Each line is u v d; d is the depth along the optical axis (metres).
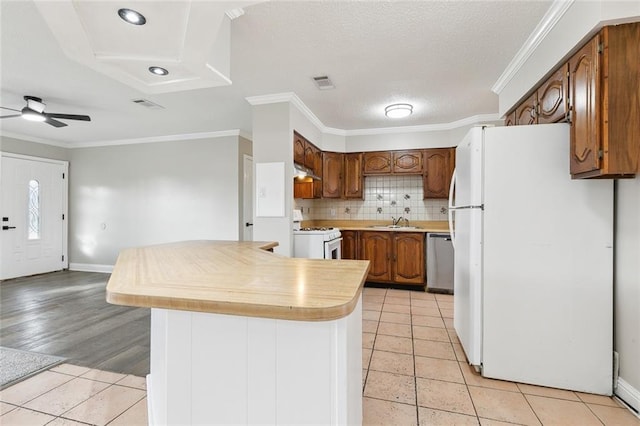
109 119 4.26
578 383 1.97
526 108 2.60
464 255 2.38
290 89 3.24
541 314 2.03
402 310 3.54
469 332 2.24
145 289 1.10
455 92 3.34
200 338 1.11
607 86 1.59
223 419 1.10
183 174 5.16
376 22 2.10
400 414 1.76
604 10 1.55
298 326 1.04
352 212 5.25
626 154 1.58
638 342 1.76
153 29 1.39
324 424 1.03
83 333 2.91
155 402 1.65
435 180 4.62
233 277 1.28
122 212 5.51
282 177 3.38
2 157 4.86
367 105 3.75
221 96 3.42
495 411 1.79
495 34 2.25
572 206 1.97
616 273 1.92
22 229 5.15
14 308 3.62
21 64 2.66
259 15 2.01
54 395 1.96
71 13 1.27
